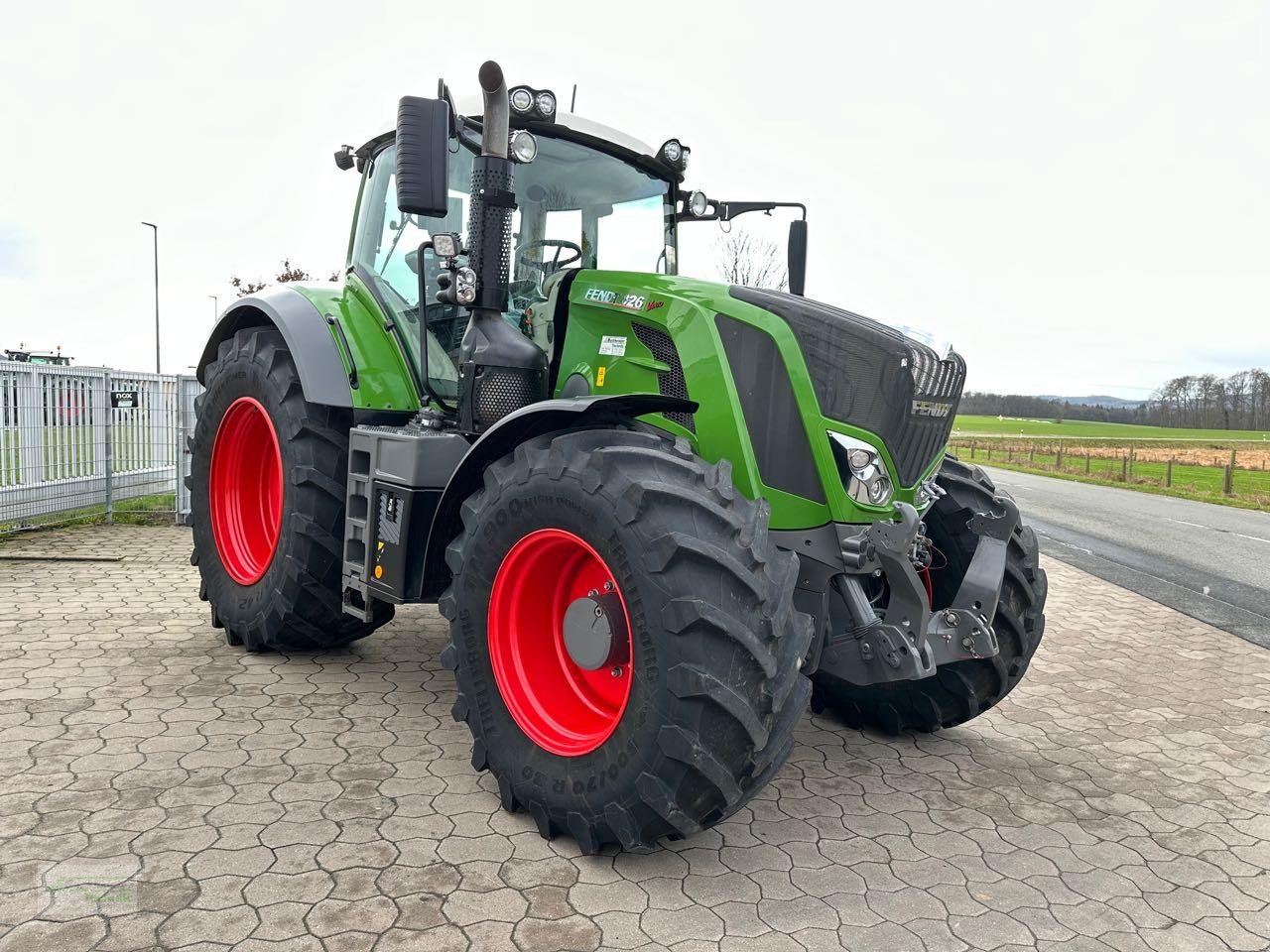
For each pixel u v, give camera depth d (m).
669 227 4.15
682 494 2.42
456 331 3.76
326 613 4.01
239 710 3.49
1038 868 2.68
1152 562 9.70
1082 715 4.25
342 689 3.81
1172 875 2.67
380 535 3.39
